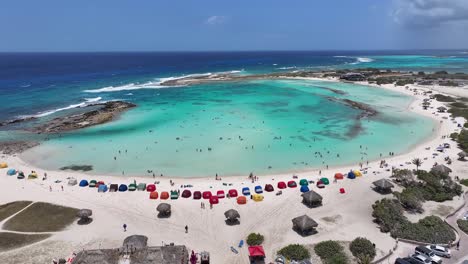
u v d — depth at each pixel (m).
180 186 57.72
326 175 61.81
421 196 50.94
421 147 75.69
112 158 70.56
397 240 41.38
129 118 101.31
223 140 81.12
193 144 78.50
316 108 114.38
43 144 79.06
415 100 125.31
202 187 57.28
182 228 45.59
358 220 46.66
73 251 40.41
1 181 59.81
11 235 43.44
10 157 71.19
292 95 138.62
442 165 59.94
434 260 36.44
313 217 47.59
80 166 66.75
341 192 54.62
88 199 53.47
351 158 70.12
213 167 66.00
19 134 86.12
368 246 39.00
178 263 34.91
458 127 89.38
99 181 59.53
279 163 67.75
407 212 47.94
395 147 76.12
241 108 114.38
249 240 41.88
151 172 63.94
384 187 53.44
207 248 41.34
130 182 59.72
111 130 89.50
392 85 159.38
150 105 119.38
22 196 54.25
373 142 79.50
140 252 35.91
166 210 47.81
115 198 53.75
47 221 46.97
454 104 114.56
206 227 45.78
